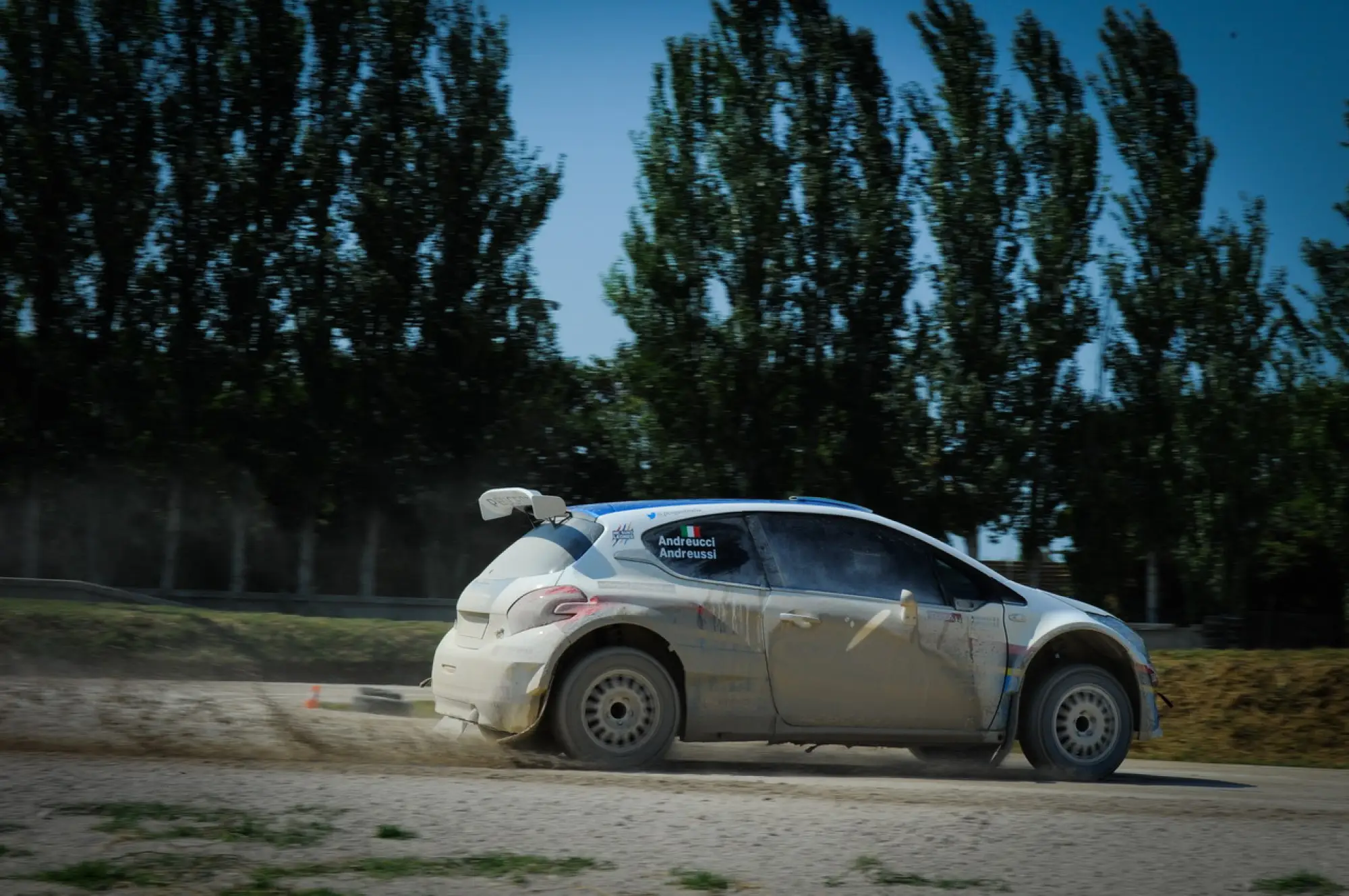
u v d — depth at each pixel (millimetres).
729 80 30219
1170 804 6406
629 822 5309
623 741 7344
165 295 27844
